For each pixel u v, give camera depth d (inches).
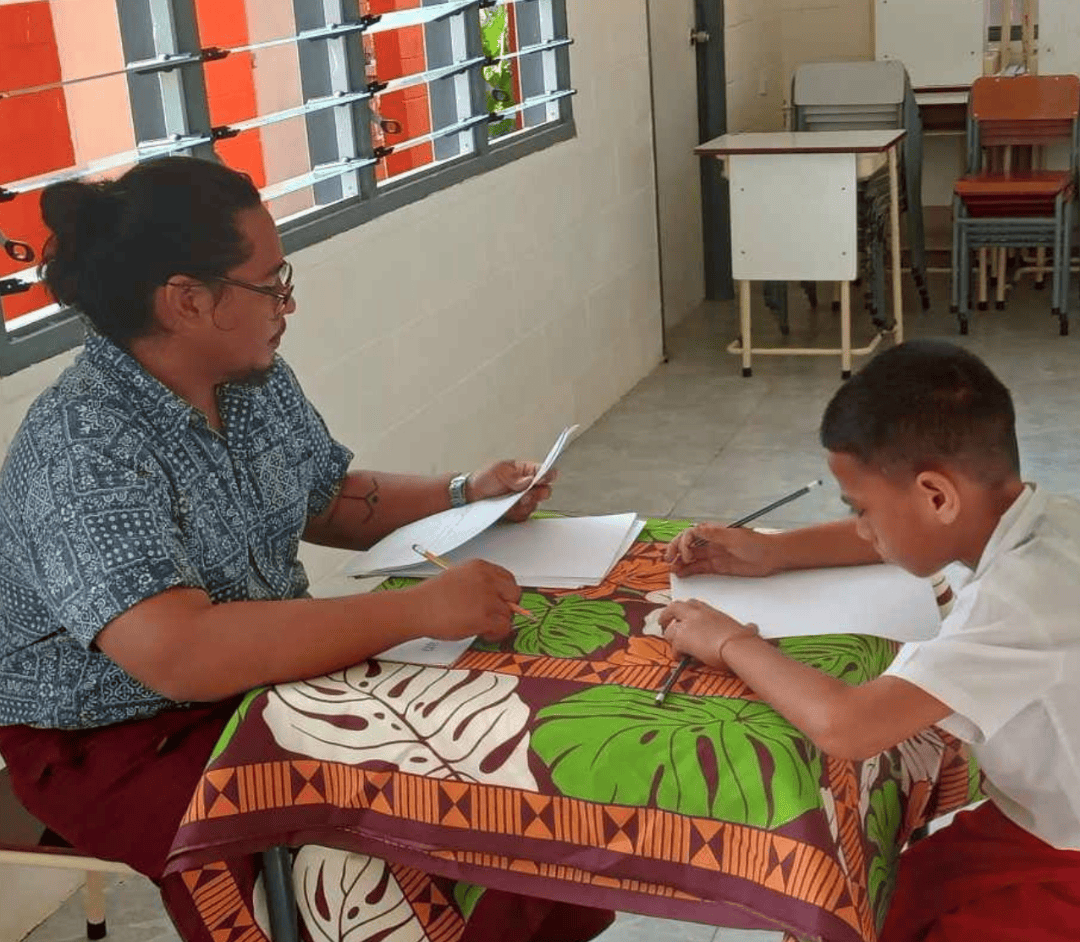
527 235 162.4
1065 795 51.4
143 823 59.3
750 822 46.9
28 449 58.2
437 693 53.4
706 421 183.0
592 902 49.4
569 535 67.2
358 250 125.7
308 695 54.1
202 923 55.9
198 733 61.6
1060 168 242.7
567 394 175.8
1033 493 50.7
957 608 50.4
